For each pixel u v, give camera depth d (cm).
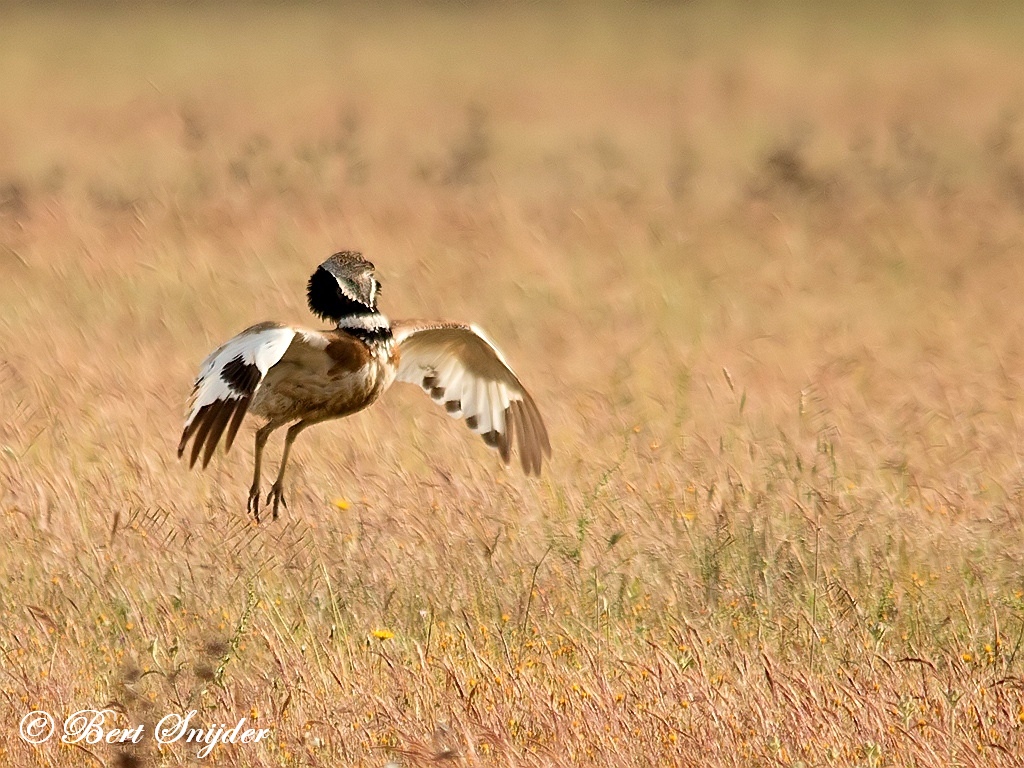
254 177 3534
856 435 1734
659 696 1108
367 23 7194
